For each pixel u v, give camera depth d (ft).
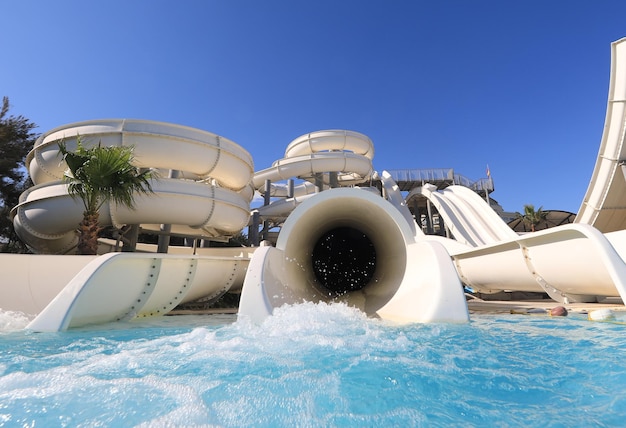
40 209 40.60
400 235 26.35
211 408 7.14
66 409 7.07
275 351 11.92
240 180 53.47
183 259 23.91
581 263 21.04
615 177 43.83
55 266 20.52
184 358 11.09
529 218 100.17
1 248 65.00
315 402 7.49
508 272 29.55
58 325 16.16
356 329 15.67
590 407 6.95
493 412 6.81
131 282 20.31
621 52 39.93
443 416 6.66
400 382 8.71
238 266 31.63
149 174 31.91
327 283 40.47
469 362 10.37
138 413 6.88
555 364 10.03
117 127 42.60
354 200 29.73
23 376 9.09
